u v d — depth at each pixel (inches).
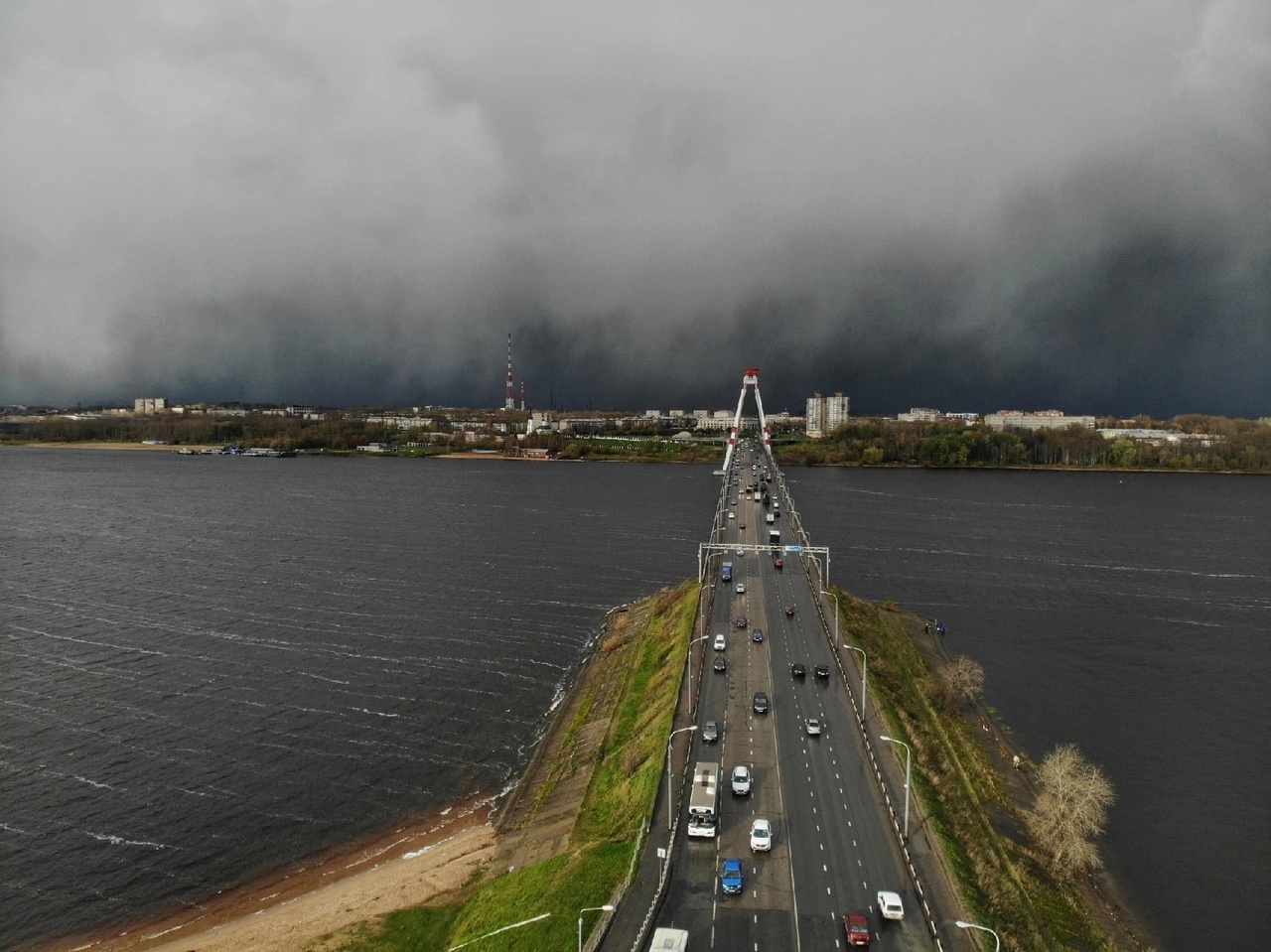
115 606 7352.4
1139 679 5634.8
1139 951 2979.8
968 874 2807.6
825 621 5300.2
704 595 5905.5
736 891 2578.7
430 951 2915.8
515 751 4559.5
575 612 7327.8
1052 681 5580.7
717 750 3523.6
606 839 3139.8
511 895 3021.7
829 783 3265.3
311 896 3299.7
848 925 2369.6
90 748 4505.4
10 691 5280.5
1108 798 3639.3
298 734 4729.3
